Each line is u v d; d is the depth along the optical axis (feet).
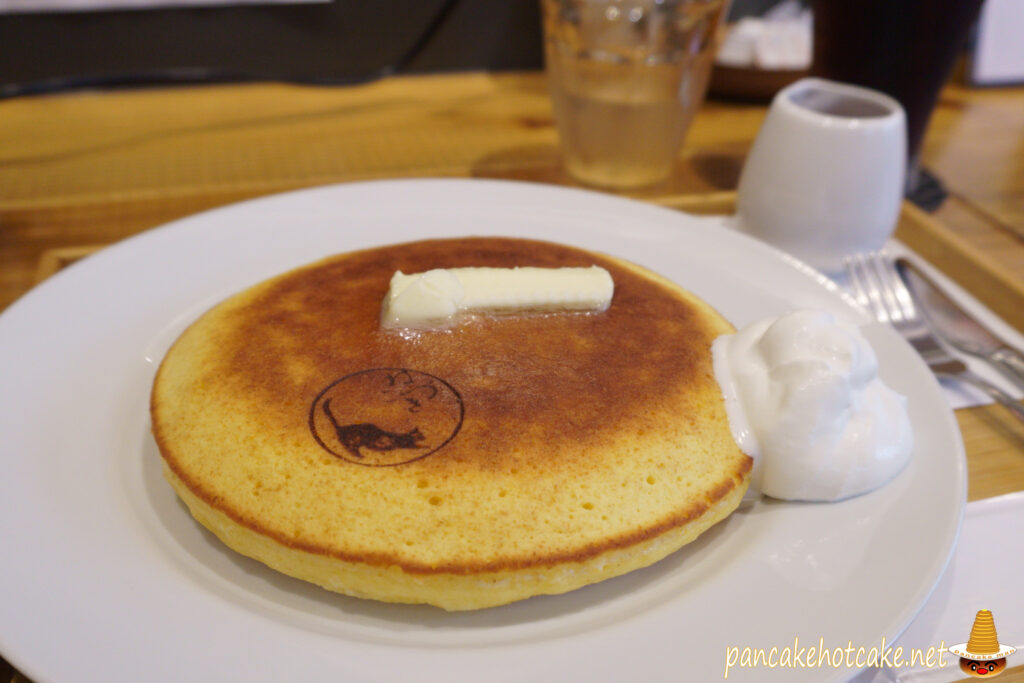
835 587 0.74
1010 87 2.04
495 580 0.73
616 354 0.87
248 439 0.79
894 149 1.17
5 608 0.68
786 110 1.20
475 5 1.95
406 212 1.15
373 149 1.56
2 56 1.78
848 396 0.81
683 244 1.12
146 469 0.83
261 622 0.70
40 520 0.75
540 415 0.80
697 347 0.90
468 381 0.83
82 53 1.82
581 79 1.38
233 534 0.76
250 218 1.11
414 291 0.88
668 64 1.35
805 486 0.81
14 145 1.51
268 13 1.88
